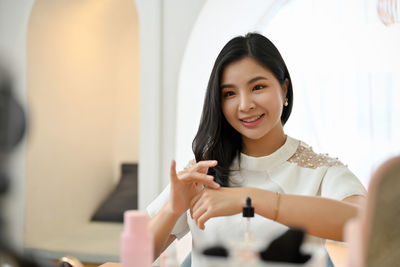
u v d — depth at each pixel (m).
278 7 3.04
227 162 1.45
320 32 3.35
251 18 3.01
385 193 0.58
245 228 1.31
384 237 0.58
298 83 3.39
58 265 1.05
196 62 2.89
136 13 3.97
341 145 3.30
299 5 3.39
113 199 3.89
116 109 4.20
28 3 3.06
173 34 2.81
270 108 1.30
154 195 2.82
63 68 3.48
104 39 3.96
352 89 3.28
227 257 0.79
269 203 1.08
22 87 3.09
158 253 1.18
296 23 3.40
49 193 3.37
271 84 1.30
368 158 3.24
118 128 4.21
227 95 1.35
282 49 3.42
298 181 1.39
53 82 3.38
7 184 0.55
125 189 3.98
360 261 0.59
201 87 2.99
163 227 1.18
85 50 3.73
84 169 3.77
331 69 3.33
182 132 2.86
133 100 4.19
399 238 0.58
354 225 0.63
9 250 0.61
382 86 3.21
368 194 0.59
